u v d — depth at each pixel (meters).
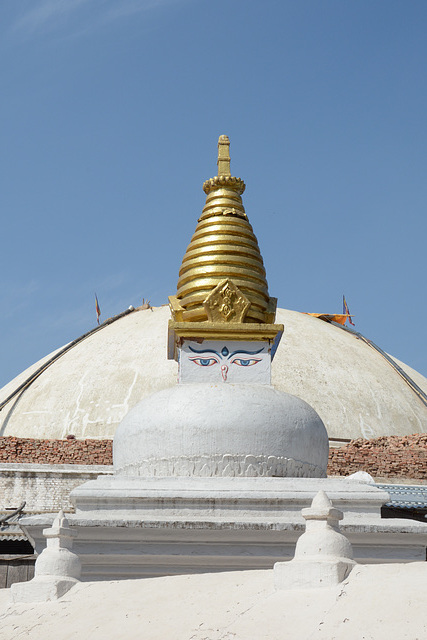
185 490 13.84
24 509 27.08
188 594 9.43
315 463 15.33
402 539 13.45
